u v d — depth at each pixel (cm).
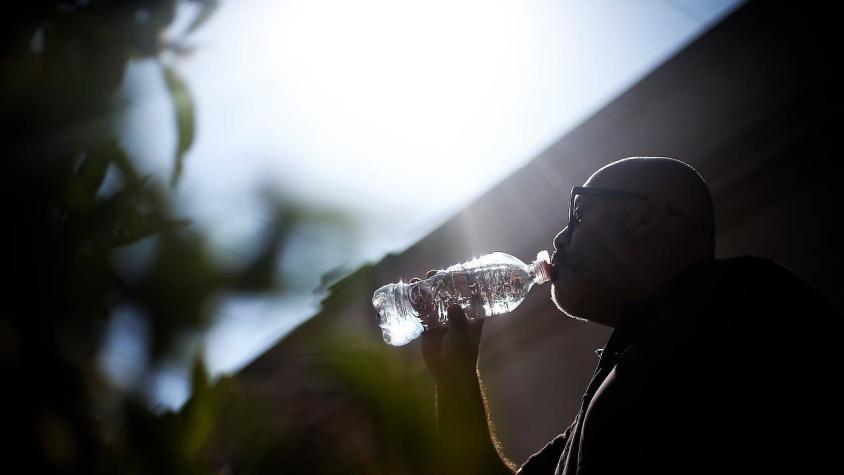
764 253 341
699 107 369
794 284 142
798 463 124
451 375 192
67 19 81
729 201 357
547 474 185
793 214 335
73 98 78
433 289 234
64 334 73
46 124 77
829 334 134
